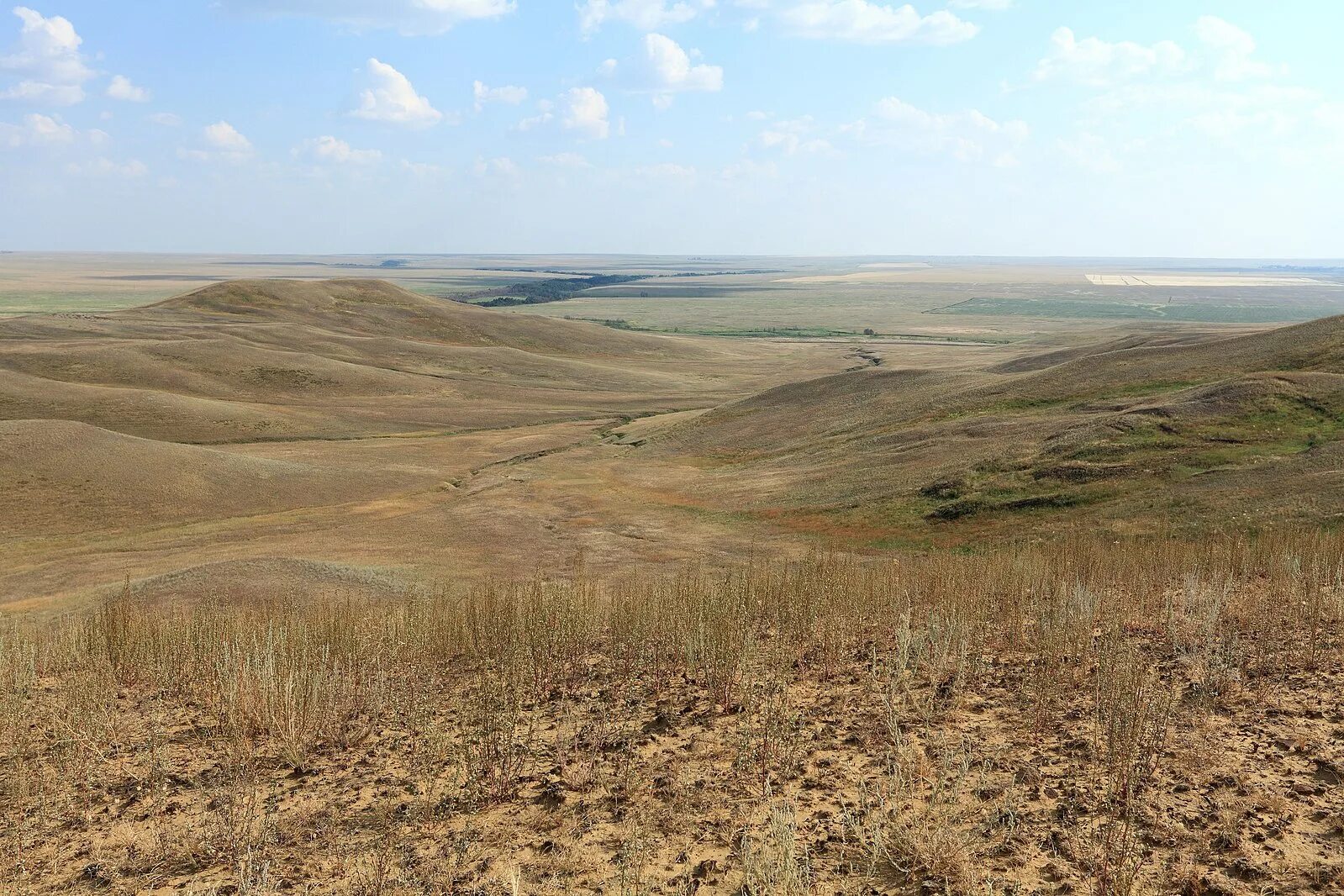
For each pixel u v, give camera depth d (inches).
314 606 919.0
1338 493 1222.9
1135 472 1513.3
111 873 312.8
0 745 478.3
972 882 260.1
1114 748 346.3
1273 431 1560.0
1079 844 283.0
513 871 283.0
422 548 1646.2
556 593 733.9
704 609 618.5
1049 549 1104.2
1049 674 478.9
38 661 715.4
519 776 382.9
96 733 489.1
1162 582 762.8
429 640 691.4
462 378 4630.9
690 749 406.9
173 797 393.4
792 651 581.6
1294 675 458.6
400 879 289.1
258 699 491.8
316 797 381.1
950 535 1459.2
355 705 523.2
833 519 1664.6
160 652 690.2
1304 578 658.2
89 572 1513.3
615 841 311.9
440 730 464.8
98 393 3243.1
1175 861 269.3
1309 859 264.8
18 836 352.2
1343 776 324.8
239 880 294.8
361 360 4872.0
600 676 565.9
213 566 1218.0
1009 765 358.0
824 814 322.0
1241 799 309.1
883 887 265.3
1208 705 411.2
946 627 555.5
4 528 1808.6
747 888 267.7
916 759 368.2
